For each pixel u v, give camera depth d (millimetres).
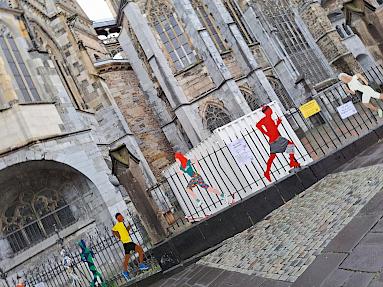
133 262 12789
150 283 10125
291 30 34000
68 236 14766
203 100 25266
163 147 29219
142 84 30281
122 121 22750
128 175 11117
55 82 16656
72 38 22969
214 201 13805
